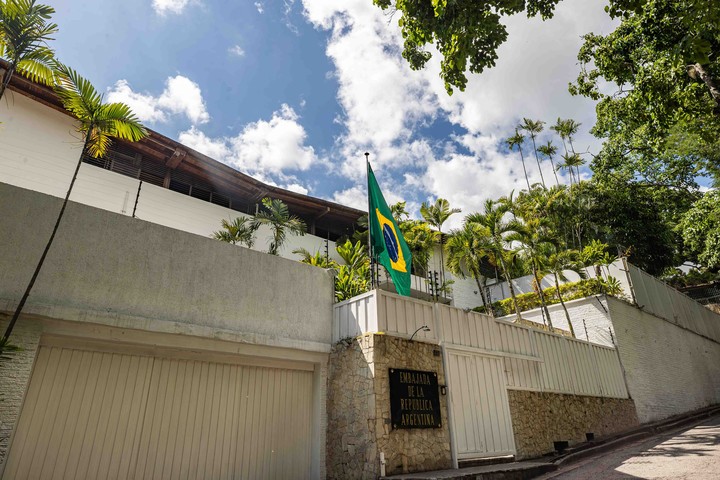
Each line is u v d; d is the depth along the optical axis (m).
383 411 9.23
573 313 20.47
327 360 10.92
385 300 10.45
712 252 21.69
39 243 7.41
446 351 11.15
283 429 9.85
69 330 7.36
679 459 9.70
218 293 9.36
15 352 6.72
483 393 11.68
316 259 18.00
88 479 7.15
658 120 13.08
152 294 8.40
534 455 12.24
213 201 19.83
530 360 13.84
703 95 11.98
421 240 25.66
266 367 10.05
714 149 23.97
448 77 8.69
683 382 22.58
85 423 7.36
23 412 6.82
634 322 20.59
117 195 16.20
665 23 12.45
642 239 33.00
